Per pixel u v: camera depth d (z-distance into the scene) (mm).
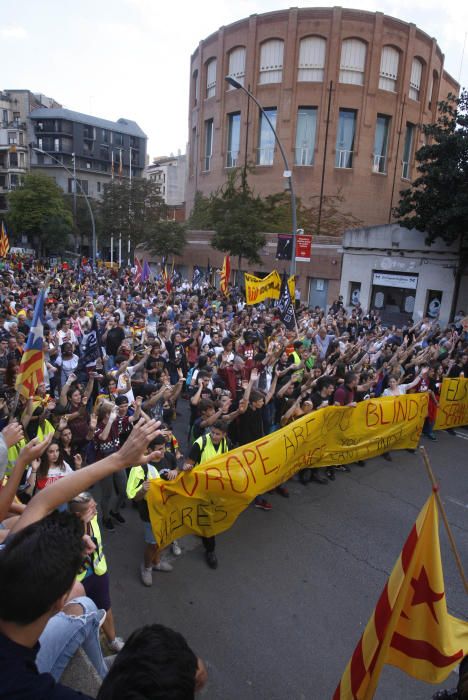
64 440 5859
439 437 10875
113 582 5434
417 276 25328
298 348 11328
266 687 4195
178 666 1597
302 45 35125
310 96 35281
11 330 11352
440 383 10789
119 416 6855
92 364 9750
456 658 3355
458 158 21469
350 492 7875
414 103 37125
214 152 41281
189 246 41938
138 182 51469
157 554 5586
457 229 21672
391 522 7027
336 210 36094
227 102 39562
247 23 36938
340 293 28812
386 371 11094
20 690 1379
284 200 36750
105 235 53250
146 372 9773
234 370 9953
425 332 15984
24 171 87500
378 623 3297
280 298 17328
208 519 5637
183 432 10055
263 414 7953
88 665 2568
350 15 33906
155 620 4898
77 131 89500
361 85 34969
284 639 4734
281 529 6684
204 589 5395
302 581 5617
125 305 18984
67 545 1579
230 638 4707
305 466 7426
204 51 41938
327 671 4395
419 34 36000
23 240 71812
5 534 2533
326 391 8242
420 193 23156
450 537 3297
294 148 36281
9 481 2184
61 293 22156
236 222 29359
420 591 3369
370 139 35688
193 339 12703
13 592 1454
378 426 8672
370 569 5922
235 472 5781
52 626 2537
